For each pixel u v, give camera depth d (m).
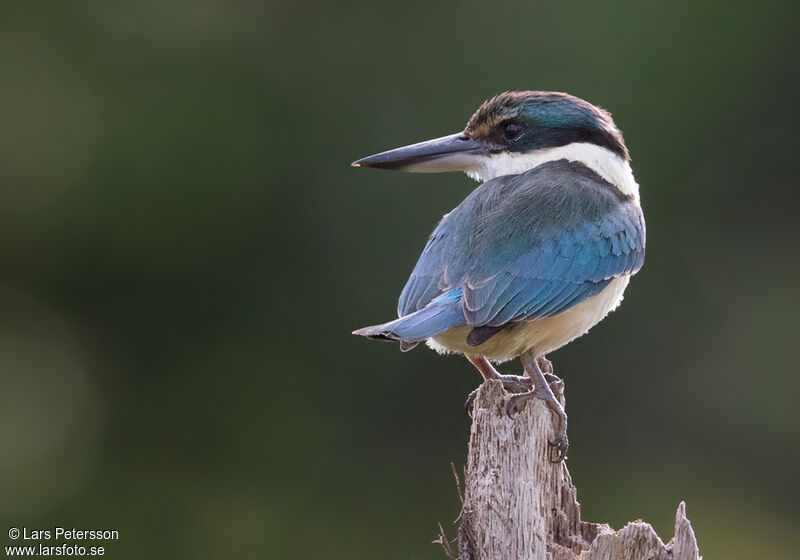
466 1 15.25
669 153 15.31
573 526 6.31
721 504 13.98
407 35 15.33
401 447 14.36
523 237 7.21
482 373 7.52
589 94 15.16
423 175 14.65
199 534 14.03
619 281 7.64
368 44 15.36
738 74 15.40
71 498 14.46
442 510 14.00
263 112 15.27
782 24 15.36
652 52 15.23
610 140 8.09
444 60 15.25
